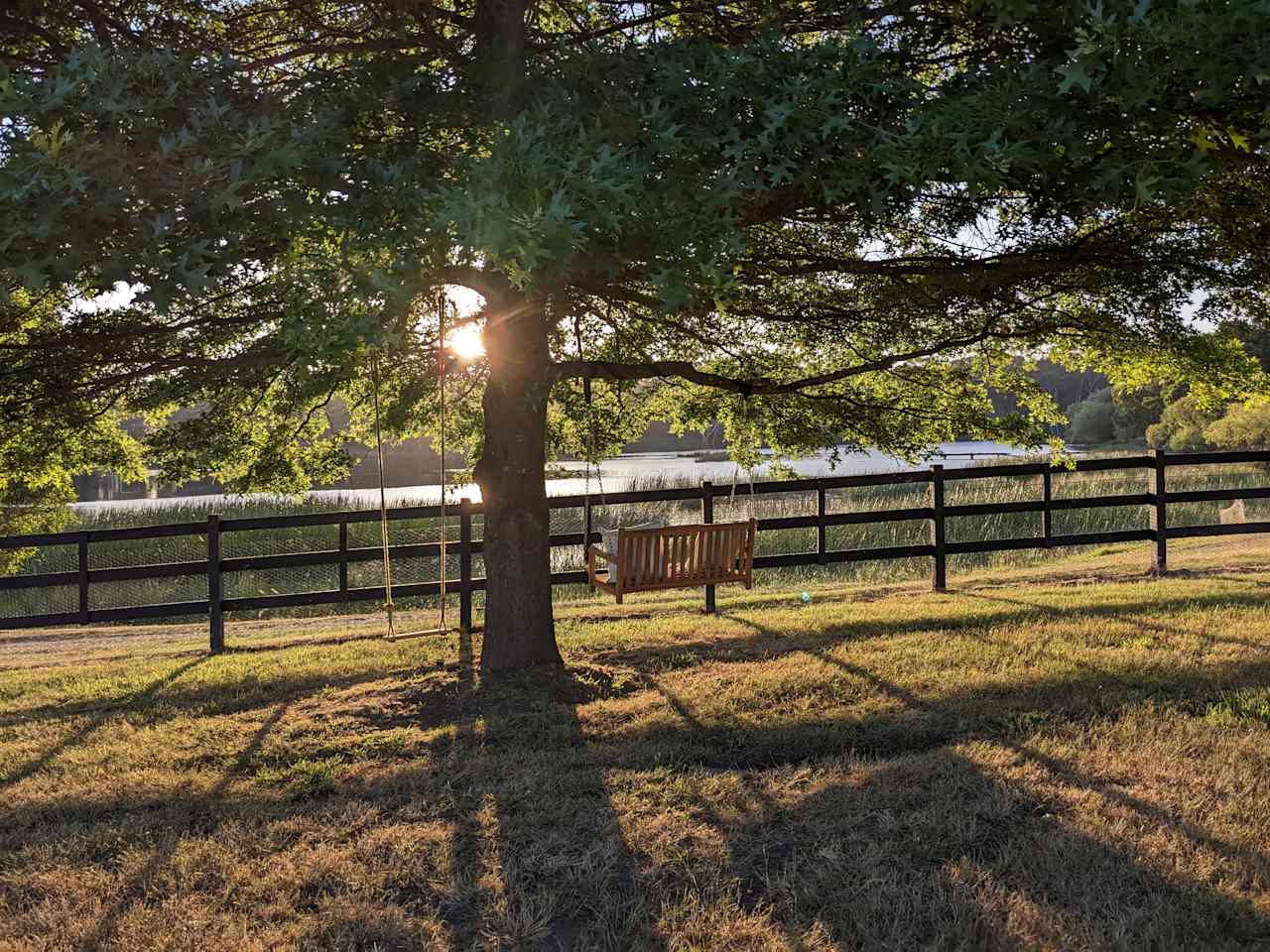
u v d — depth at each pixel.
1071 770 4.48
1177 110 3.95
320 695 6.83
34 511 14.69
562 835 4.02
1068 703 5.59
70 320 6.89
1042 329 8.22
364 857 3.88
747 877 3.62
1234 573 11.32
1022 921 3.18
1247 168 6.09
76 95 3.29
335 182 3.86
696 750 5.11
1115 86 3.43
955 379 9.51
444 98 4.62
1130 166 3.93
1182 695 5.68
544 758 5.10
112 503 34.97
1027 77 3.95
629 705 6.06
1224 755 4.55
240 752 5.49
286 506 24.53
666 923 3.28
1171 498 11.87
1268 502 20.97
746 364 9.19
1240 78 3.34
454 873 3.72
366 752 5.37
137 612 9.45
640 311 8.12
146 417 8.69
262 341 6.55
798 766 4.86
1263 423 39.72
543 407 7.19
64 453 9.09
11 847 4.20
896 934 3.13
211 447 8.55
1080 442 79.50
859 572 15.73
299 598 9.61
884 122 4.25
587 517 8.29
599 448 9.54
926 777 4.47
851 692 6.11
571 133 3.89
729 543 7.63
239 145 3.38
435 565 17.94
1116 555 14.95
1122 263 7.15
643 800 4.38
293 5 6.14
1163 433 54.38
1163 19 3.08
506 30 5.31
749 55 4.33
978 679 6.21
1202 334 8.66
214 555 9.52
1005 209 6.94
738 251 3.92
